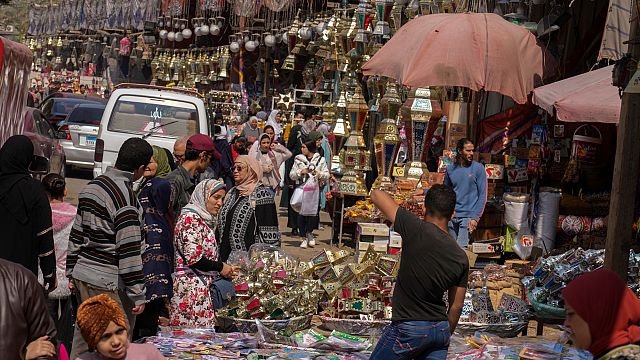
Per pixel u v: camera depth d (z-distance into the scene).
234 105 27.86
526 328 9.05
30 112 14.24
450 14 12.85
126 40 36.94
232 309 8.25
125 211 6.02
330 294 8.96
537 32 13.41
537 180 12.54
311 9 23.56
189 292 7.51
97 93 37.50
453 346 7.71
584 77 11.26
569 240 12.11
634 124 7.21
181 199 7.91
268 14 26.34
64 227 7.50
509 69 11.91
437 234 5.46
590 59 13.65
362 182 14.17
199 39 32.38
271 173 13.57
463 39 12.01
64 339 6.63
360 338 8.12
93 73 40.66
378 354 5.60
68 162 20.78
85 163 20.83
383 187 13.41
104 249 6.05
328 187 14.34
